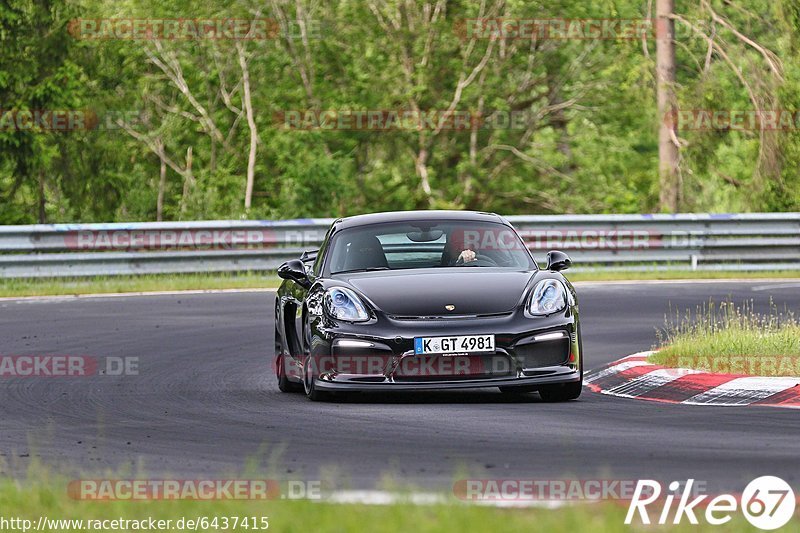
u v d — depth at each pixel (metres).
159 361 37.09
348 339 28.11
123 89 103.75
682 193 86.50
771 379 28.69
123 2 99.69
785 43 84.38
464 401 28.84
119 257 62.16
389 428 24.69
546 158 107.88
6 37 89.75
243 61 101.25
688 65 96.56
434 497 16.92
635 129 108.00
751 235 70.31
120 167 100.38
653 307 50.88
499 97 106.88
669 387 29.72
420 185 107.62
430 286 29.03
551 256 30.92
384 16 107.19
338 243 31.91
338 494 17.84
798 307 50.09
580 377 28.41
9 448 23.44
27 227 60.53
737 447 21.72
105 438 24.38
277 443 23.19
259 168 103.38
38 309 51.62
